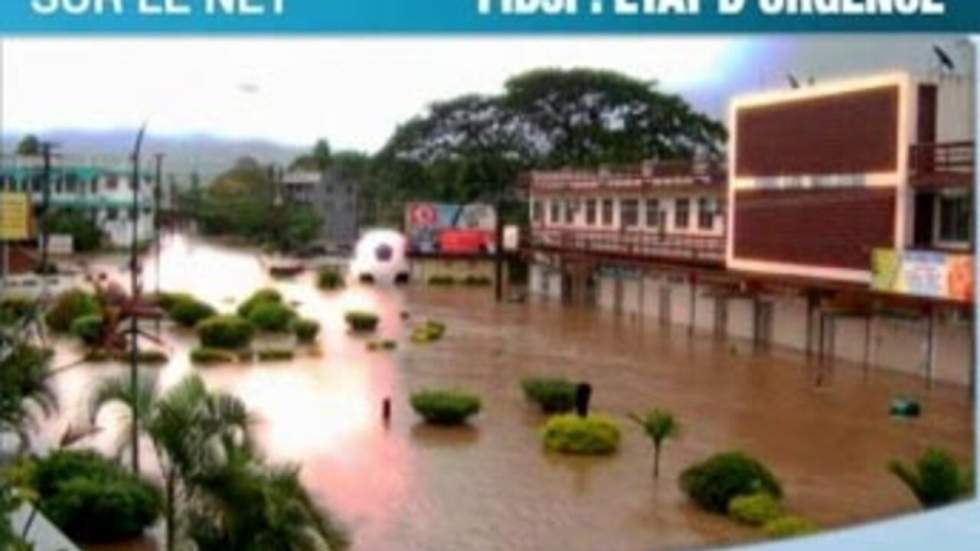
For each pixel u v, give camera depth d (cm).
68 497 1335
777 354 3388
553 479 1875
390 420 2381
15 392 1007
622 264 4450
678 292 4153
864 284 3019
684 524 1596
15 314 1080
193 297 4109
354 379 2950
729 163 3612
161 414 977
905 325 3002
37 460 1368
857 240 3053
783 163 3334
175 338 3569
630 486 1831
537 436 2231
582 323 4234
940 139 2880
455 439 2198
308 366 3175
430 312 4603
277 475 991
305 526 968
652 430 1945
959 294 2650
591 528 1581
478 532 1560
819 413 2491
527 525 1595
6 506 657
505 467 1961
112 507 1344
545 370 3122
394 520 1611
